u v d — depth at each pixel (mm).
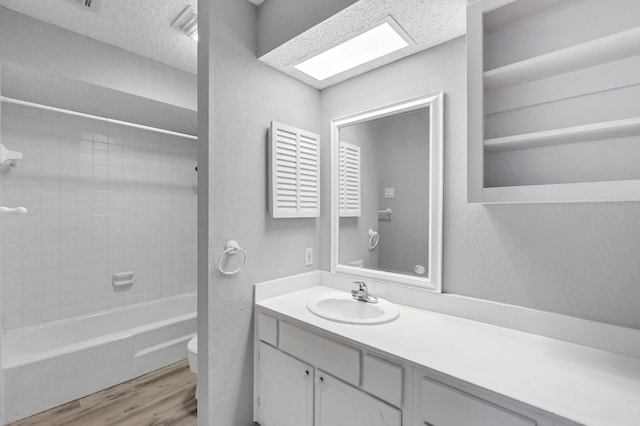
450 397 919
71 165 2447
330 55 1609
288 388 1441
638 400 791
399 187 1651
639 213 1026
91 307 2547
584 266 1124
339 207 1931
